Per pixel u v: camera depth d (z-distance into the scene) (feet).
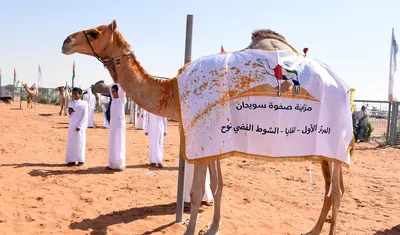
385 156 54.13
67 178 31.01
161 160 37.78
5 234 18.67
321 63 19.35
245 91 16.89
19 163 36.65
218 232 19.48
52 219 21.39
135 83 18.39
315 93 17.98
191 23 20.36
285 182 33.96
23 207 23.00
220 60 17.42
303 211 25.41
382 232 21.88
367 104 69.97
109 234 19.42
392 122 64.69
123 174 33.58
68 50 18.52
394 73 67.51
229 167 39.50
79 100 36.83
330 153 18.07
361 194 31.04
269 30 18.94
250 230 20.98
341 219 24.07
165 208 23.95
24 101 177.47
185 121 16.76
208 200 24.84
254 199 27.50
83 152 36.94
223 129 16.52
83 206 23.90
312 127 17.83
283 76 17.33
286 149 17.33
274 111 17.01
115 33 18.52
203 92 16.74
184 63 20.45
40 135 58.03
